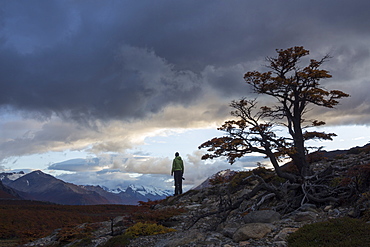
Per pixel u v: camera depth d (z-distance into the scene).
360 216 11.82
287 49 17.97
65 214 38.06
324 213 14.07
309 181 17.36
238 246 10.98
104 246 15.38
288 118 18.88
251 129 17.28
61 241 21.80
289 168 21.70
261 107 19.11
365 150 24.70
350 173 15.06
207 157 17.67
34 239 25.22
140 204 24.34
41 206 49.34
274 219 13.68
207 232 14.13
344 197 14.73
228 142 17.08
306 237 10.01
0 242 25.67
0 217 33.16
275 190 17.08
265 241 10.99
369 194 12.77
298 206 16.27
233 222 14.64
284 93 18.09
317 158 22.38
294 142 18.28
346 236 9.48
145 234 16.58
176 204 28.05
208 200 26.47
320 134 19.02
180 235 13.52
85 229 22.30
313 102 18.11
